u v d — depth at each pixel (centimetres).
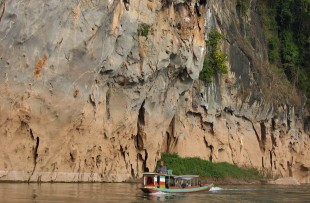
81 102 3148
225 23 5316
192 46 4194
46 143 2948
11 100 2755
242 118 5422
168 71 4009
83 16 3092
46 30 2902
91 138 3288
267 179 5066
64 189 2575
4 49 2708
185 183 3189
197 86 4691
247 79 5434
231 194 3159
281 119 5938
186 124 4588
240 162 5256
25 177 2834
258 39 6372
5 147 2741
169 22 3947
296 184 5206
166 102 4084
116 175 3538
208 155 4856
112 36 3350
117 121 3556
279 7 7106
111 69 3419
